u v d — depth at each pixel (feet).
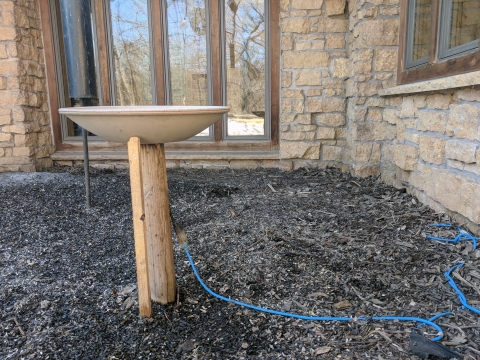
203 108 5.47
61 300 6.20
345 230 9.03
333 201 11.57
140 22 17.25
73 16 16.51
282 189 13.30
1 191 12.64
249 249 8.07
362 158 14.15
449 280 6.50
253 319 5.72
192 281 6.86
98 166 17.66
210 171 16.76
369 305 5.94
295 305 6.04
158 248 5.95
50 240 9.03
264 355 4.94
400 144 12.21
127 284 6.81
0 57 15.58
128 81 17.79
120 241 8.96
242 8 16.67
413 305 5.86
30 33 16.51
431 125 9.95
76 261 7.87
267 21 16.55
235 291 6.52
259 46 16.94
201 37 17.15
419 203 10.73
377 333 5.23
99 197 12.17
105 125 5.02
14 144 16.12
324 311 5.85
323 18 15.30
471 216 8.06
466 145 8.19
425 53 10.72
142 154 5.72
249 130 17.60
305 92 15.83
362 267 7.14
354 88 14.01
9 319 5.68
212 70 17.04
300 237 8.65
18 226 9.82
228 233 9.04
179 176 15.60
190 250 8.17
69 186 13.25
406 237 8.43
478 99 7.76
